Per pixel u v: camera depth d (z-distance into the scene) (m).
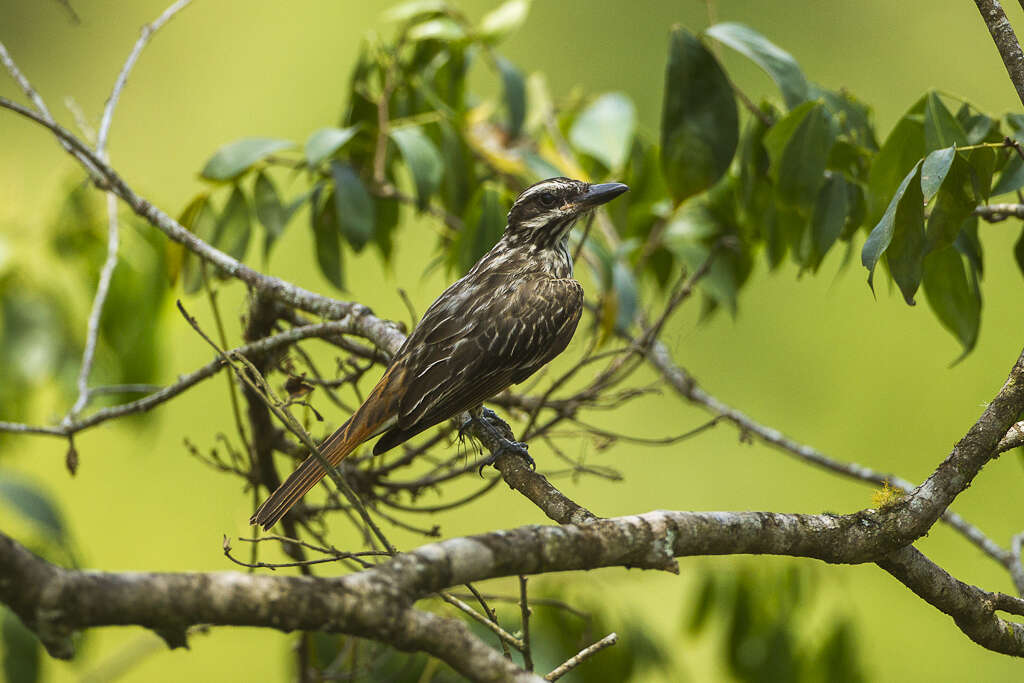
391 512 16.16
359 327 8.39
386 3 21.98
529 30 21.77
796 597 10.39
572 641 9.74
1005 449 6.40
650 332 9.65
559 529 4.97
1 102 8.23
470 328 8.68
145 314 10.99
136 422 11.18
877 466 18.14
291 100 21.39
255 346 8.59
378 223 11.09
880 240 6.10
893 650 15.39
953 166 6.62
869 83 20.97
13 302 10.80
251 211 10.45
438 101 11.28
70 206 10.98
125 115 21.09
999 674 15.25
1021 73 6.54
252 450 9.26
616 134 11.24
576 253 9.53
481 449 8.71
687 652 13.20
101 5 21.95
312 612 4.10
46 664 9.79
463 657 4.34
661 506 17.64
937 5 21.19
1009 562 8.56
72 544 8.84
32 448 17.20
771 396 19.02
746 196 10.06
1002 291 19.39
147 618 3.91
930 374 19.05
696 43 9.02
